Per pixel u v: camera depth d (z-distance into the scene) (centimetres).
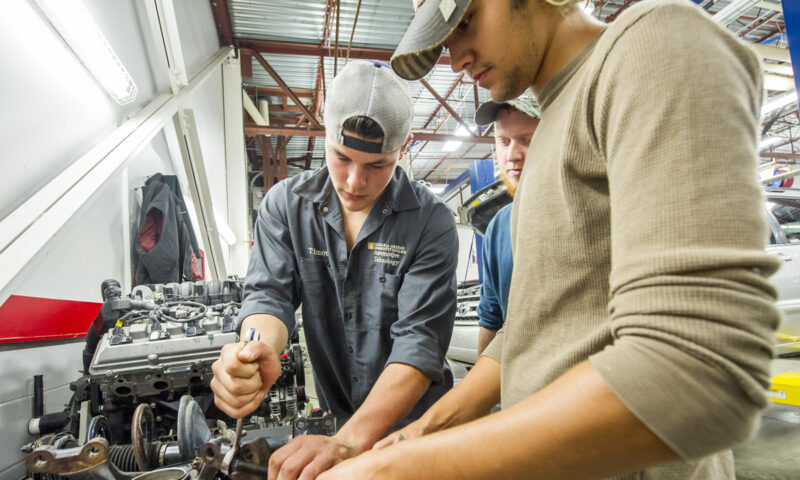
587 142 46
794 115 719
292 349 157
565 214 51
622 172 38
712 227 32
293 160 949
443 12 53
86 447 73
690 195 33
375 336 113
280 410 149
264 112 671
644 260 34
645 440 33
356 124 81
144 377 129
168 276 241
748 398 30
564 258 51
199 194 321
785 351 279
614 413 33
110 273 220
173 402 137
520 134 130
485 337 149
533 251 55
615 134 40
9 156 135
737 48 40
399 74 66
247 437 105
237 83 541
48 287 167
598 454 34
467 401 80
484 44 54
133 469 102
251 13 480
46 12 150
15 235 119
